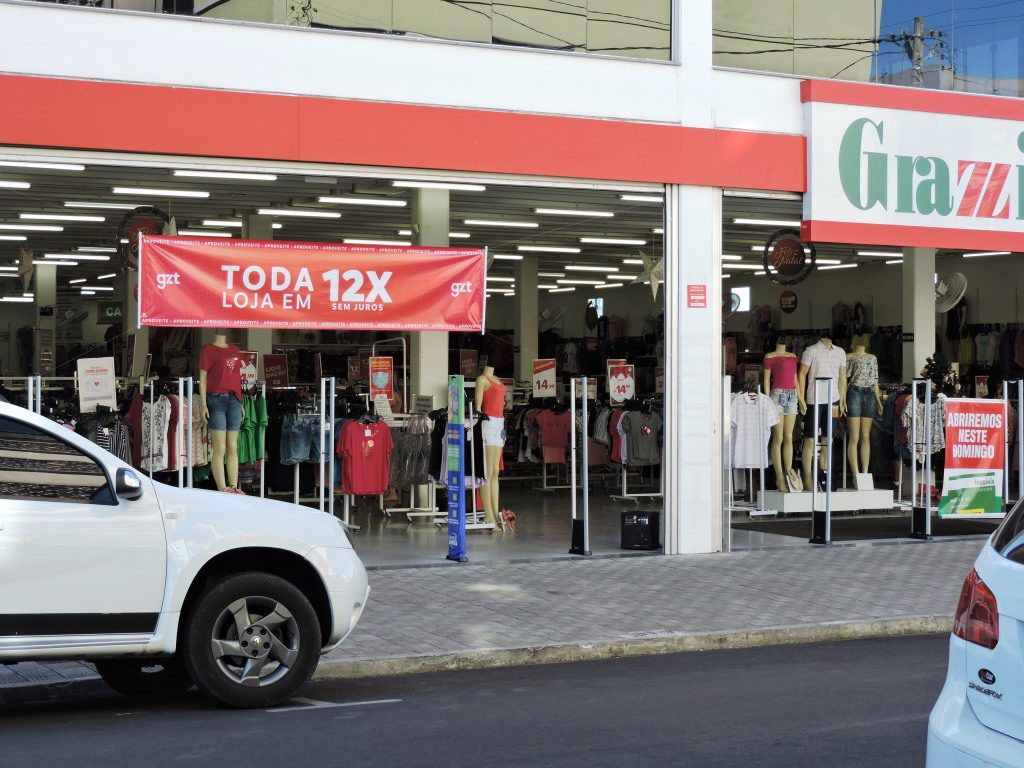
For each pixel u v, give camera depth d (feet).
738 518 54.49
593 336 122.62
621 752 19.79
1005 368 73.92
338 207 62.95
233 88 37.65
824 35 46.47
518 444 67.77
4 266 95.55
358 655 27.12
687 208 43.86
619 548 44.78
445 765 18.95
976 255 82.74
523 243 82.02
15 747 20.12
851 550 44.75
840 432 59.57
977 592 13.42
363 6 39.52
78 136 35.78
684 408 43.73
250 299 38.01
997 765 12.57
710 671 26.96
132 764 18.99
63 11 35.78
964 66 49.03
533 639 29.07
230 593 22.52
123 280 82.84
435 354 53.01
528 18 41.63
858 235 46.09
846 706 23.29
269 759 19.30
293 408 47.67
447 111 40.09
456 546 41.14
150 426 41.11
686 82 43.57
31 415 21.35
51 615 20.93
